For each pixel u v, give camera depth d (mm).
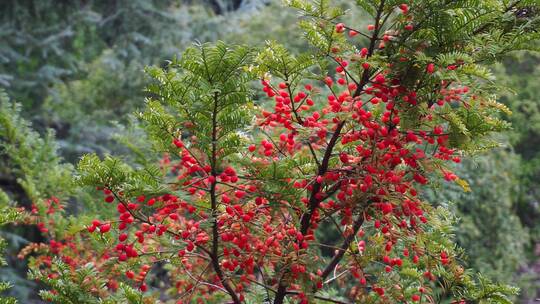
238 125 2238
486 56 2449
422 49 2357
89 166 2189
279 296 2590
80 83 9508
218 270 2438
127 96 9266
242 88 2166
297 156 2504
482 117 2365
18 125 4883
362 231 2938
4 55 9727
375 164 2328
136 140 4703
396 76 2402
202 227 2250
